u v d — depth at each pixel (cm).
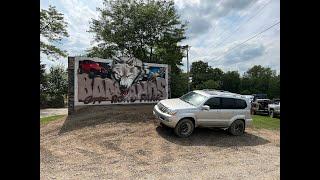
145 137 1164
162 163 862
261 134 1389
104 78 1623
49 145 1007
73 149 970
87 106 1562
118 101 1675
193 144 1128
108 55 3653
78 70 1534
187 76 4069
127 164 832
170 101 1327
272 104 2388
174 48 3766
